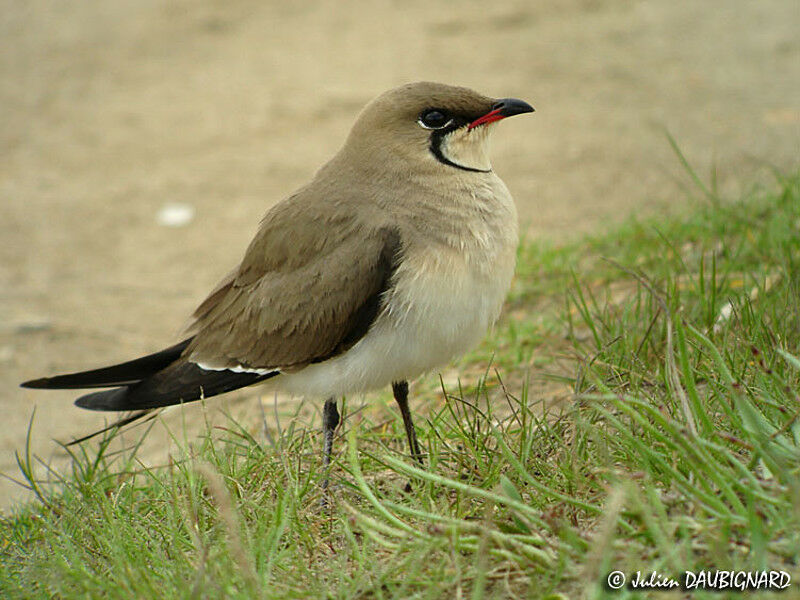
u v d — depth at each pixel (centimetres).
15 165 2164
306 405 1234
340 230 958
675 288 1035
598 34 2444
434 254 926
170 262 1788
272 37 2625
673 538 692
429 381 1202
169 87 2423
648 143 1938
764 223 1328
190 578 762
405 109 965
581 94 2167
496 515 793
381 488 916
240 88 2369
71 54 2625
